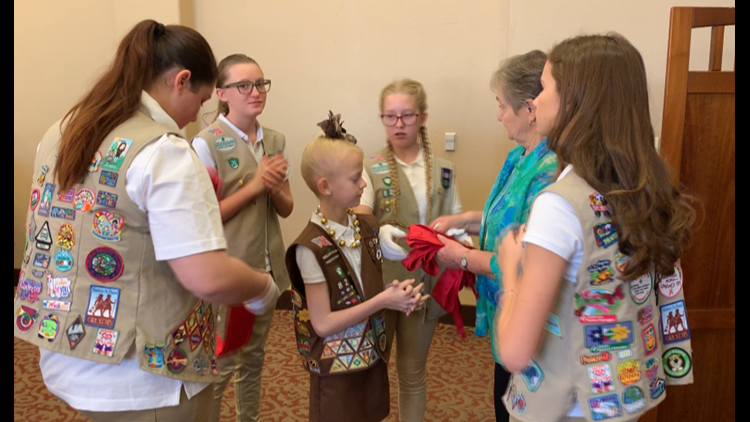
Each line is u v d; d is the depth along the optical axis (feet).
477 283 5.26
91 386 3.40
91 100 3.61
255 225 6.59
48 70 12.05
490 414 7.84
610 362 3.32
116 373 3.40
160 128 3.49
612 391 3.29
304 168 5.13
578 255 3.25
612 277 3.26
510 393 3.88
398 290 4.81
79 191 3.42
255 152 6.93
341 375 5.05
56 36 11.83
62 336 3.38
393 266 6.16
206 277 3.30
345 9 10.39
